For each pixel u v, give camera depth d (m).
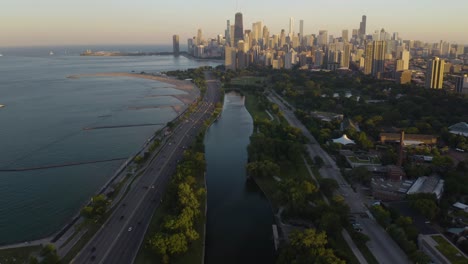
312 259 181.62
